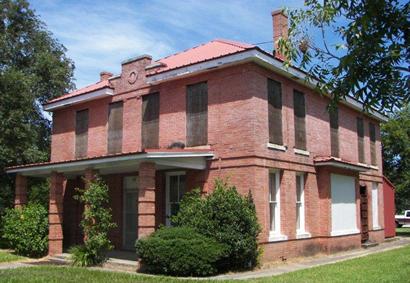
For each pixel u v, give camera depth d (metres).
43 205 21.72
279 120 17.39
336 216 20.03
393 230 29.11
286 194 17.33
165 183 18.19
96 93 20.95
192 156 15.95
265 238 15.80
